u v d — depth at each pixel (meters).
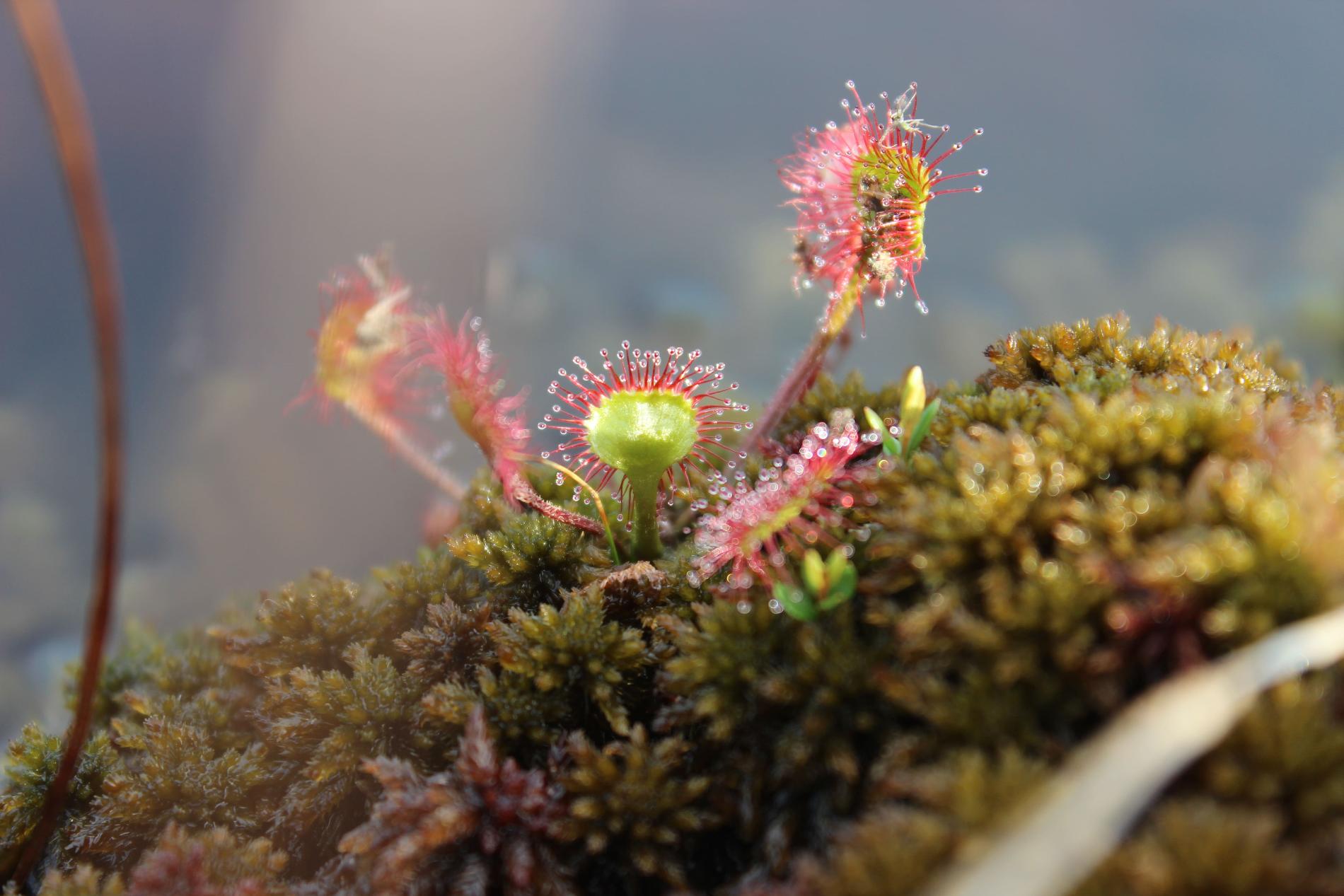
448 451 0.16
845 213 0.16
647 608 0.16
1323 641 0.14
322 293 0.16
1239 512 0.14
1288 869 0.14
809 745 0.15
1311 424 0.15
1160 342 0.17
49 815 0.15
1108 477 0.15
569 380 0.16
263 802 0.16
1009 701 0.14
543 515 0.16
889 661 0.15
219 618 0.18
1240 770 0.14
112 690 0.17
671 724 0.15
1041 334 0.17
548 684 0.15
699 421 0.16
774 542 0.15
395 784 0.15
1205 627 0.14
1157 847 0.14
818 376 0.17
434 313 0.16
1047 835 0.14
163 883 0.15
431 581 0.16
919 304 0.16
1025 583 0.14
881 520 0.15
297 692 0.16
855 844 0.14
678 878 0.15
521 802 0.15
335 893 0.15
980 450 0.15
